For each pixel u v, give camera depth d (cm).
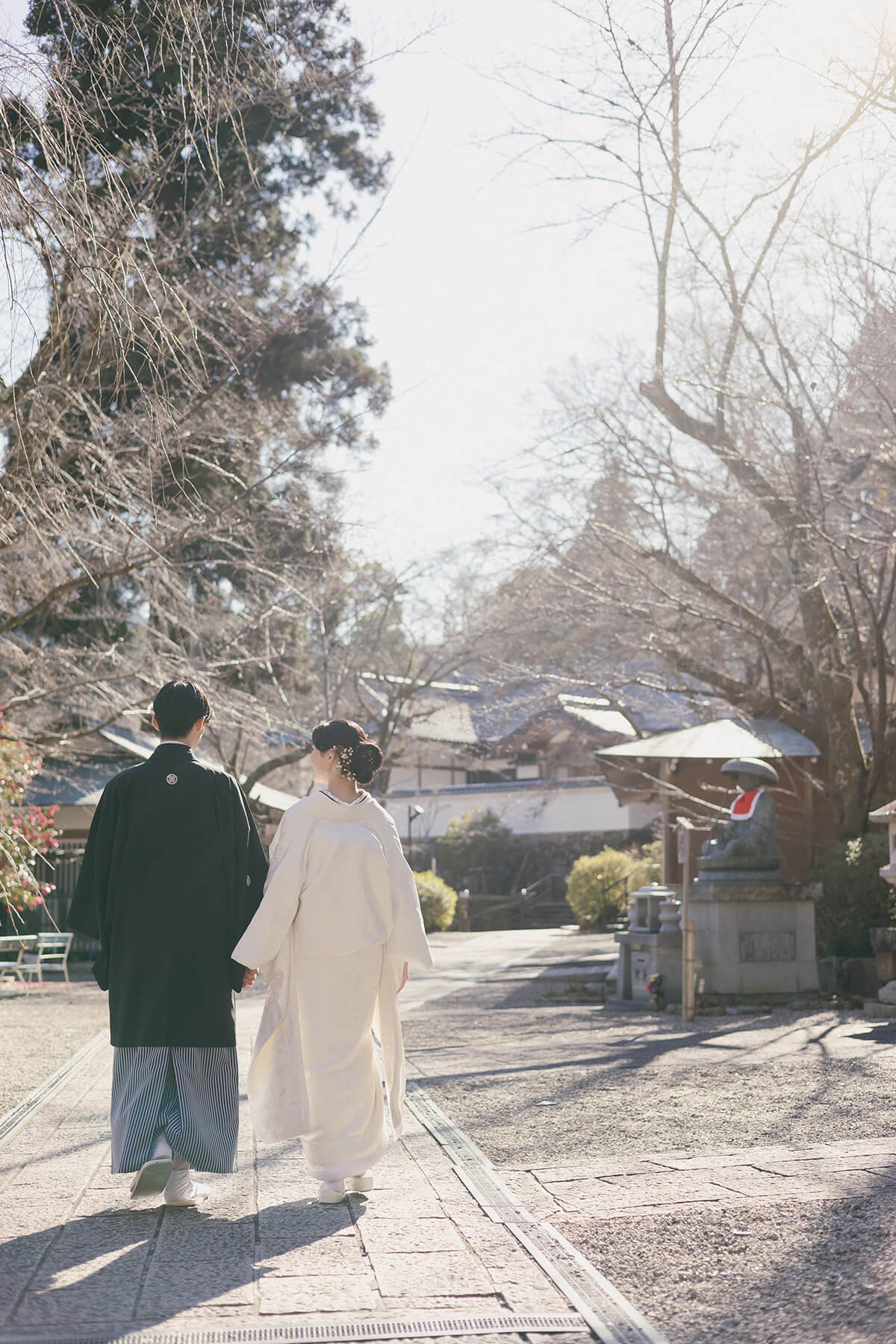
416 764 3828
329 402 1254
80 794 1897
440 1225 358
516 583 1616
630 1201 388
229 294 1083
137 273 546
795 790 1581
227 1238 346
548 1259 324
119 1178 426
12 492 739
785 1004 1059
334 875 393
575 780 3378
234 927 394
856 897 1187
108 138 874
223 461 1170
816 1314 285
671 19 1112
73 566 948
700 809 1664
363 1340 266
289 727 1627
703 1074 658
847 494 1248
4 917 1877
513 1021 1002
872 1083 609
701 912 1093
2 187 461
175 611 1280
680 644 1519
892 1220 355
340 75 956
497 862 3628
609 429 1411
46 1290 299
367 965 398
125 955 382
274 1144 492
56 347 700
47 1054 809
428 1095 614
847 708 1364
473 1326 275
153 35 780
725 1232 352
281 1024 388
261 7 825
